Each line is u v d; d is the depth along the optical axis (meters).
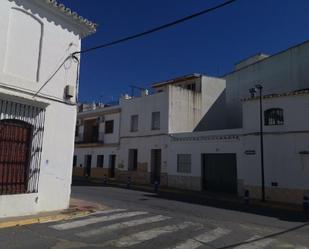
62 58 13.30
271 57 28.94
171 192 24.91
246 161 22.39
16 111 11.56
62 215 11.80
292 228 11.91
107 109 37.44
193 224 11.41
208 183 25.91
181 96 31.50
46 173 12.50
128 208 14.82
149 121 32.09
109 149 36.50
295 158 20.33
